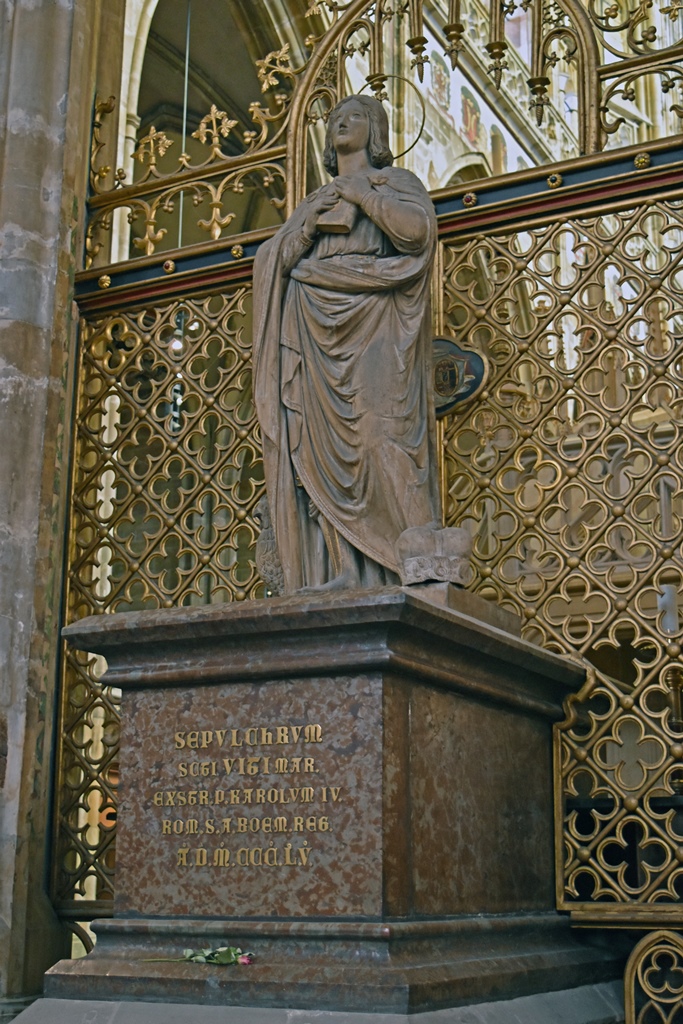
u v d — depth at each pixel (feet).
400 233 14.76
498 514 16.35
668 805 15.15
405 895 12.02
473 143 40.09
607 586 15.69
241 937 12.21
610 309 16.70
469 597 14.03
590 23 17.19
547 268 40.98
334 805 12.16
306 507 14.97
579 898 15.44
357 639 12.32
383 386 14.67
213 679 13.02
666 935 14.42
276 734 12.62
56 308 18.84
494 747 14.07
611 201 16.49
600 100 16.93
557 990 13.66
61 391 18.83
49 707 18.08
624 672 25.27
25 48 19.34
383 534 14.48
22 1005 16.43
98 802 25.79
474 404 16.75
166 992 12.08
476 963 12.41
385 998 11.12
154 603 22.63
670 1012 14.28
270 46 29.55
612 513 15.81
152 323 19.74
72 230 19.43
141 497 18.85
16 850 16.93
